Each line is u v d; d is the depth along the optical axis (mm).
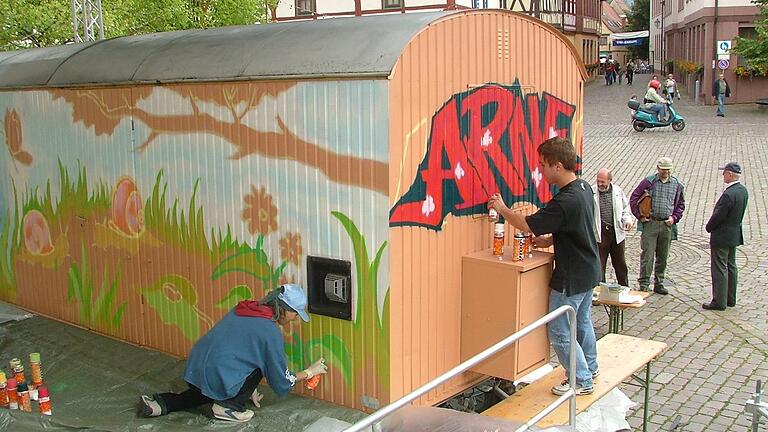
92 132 6453
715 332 8367
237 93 5320
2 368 5980
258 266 5418
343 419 4887
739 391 6887
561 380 5508
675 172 16688
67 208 6859
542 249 5578
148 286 6250
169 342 6191
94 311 6805
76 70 6516
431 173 4949
